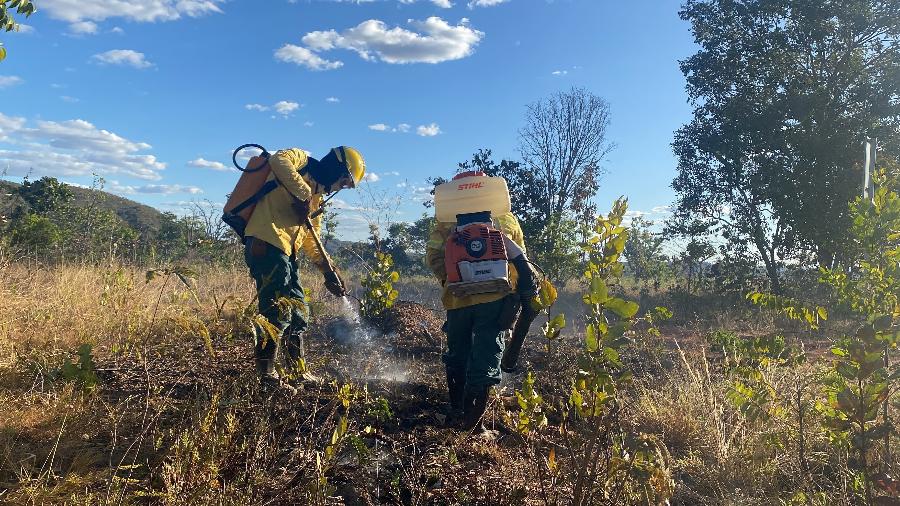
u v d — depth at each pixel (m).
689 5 17.19
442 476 2.92
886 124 15.20
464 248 3.57
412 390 4.37
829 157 14.73
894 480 2.48
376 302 7.07
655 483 2.40
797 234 14.94
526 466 2.94
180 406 3.25
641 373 4.98
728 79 16.44
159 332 4.54
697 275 16.62
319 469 2.51
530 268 3.66
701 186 16.44
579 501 2.42
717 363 5.30
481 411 3.54
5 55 4.28
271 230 3.95
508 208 3.96
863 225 3.00
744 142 15.82
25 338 4.18
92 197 16.64
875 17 15.25
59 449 2.74
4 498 2.26
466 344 3.94
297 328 4.04
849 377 2.46
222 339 4.56
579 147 21.14
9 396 3.12
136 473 2.67
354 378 4.46
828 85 15.74
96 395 3.21
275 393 3.53
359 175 4.44
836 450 3.01
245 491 2.49
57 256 8.58
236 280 7.84
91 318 4.64
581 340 6.03
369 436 3.31
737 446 3.25
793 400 3.43
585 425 2.74
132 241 10.49
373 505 2.69
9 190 15.06
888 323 2.44
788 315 3.18
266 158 4.11
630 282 19.45
